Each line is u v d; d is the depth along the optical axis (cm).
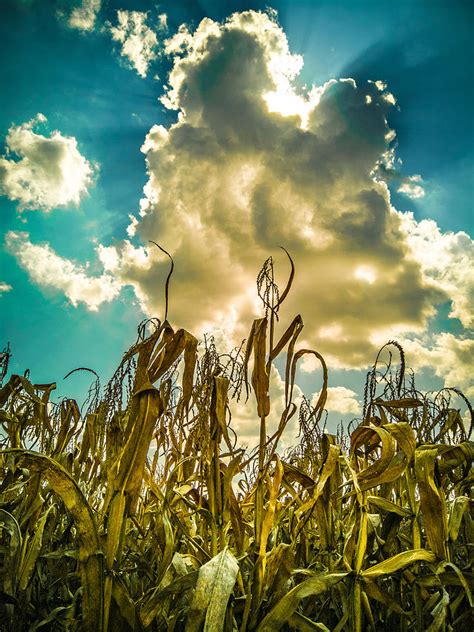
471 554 247
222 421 227
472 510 286
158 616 212
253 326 235
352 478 212
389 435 227
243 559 221
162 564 233
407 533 297
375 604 243
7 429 294
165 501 252
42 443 320
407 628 221
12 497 273
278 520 260
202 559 242
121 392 292
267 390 222
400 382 298
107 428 267
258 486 211
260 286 236
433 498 214
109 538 175
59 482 166
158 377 229
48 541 274
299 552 271
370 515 282
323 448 267
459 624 214
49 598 237
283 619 178
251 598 195
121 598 173
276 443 221
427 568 263
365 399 299
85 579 165
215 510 227
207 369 277
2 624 204
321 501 255
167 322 232
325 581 188
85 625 162
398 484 298
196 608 162
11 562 200
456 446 228
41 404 308
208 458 235
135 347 233
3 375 319
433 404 322
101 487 347
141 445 184
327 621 245
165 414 295
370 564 250
